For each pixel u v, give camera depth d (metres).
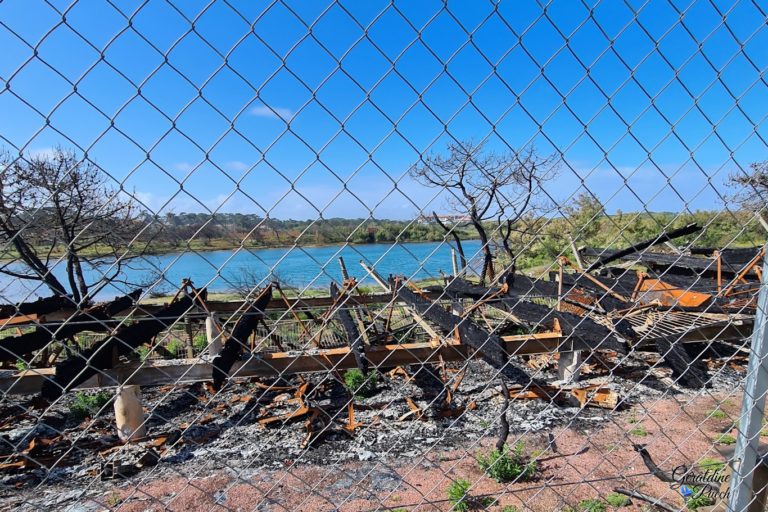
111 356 5.16
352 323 6.89
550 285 8.46
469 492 4.12
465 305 8.26
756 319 2.11
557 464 4.69
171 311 6.72
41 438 5.64
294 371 5.84
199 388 7.52
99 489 4.61
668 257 10.16
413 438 5.59
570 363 7.15
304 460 5.11
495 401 6.61
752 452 2.19
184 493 4.45
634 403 6.39
